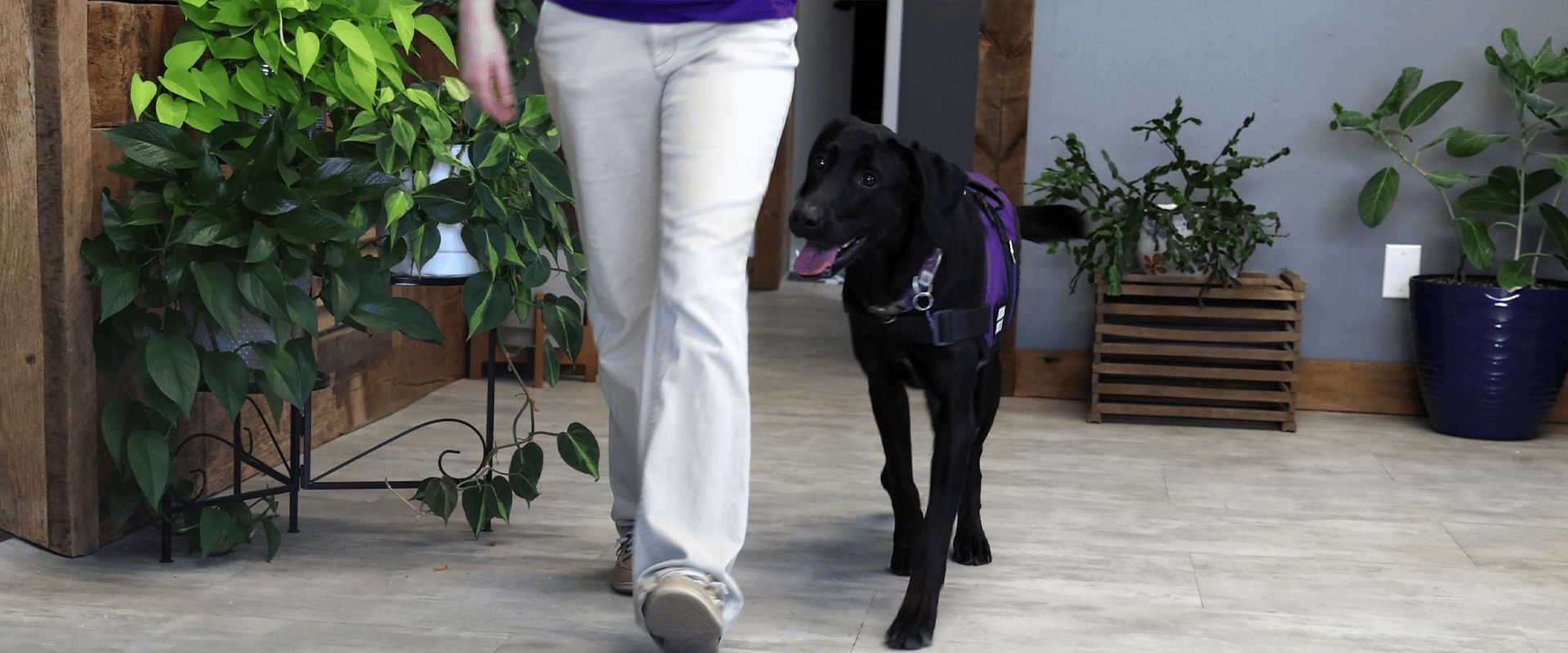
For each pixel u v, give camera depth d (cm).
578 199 150
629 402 158
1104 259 320
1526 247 315
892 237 160
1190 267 304
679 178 136
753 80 137
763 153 138
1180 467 265
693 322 134
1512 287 282
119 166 170
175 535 202
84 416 186
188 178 174
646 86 140
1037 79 327
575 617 171
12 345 182
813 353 404
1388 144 302
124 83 187
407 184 192
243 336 187
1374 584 192
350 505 224
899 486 189
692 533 135
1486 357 287
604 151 145
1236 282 301
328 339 264
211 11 179
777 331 447
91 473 189
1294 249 324
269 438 246
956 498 169
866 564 198
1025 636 168
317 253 182
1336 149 319
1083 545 209
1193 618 176
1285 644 167
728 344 135
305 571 188
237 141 181
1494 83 310
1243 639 168
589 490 239
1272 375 300
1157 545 210
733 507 136
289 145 175
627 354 154
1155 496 241
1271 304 306
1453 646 167
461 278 204
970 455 189
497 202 187
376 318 188
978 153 333
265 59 176
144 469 173
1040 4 324
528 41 351
